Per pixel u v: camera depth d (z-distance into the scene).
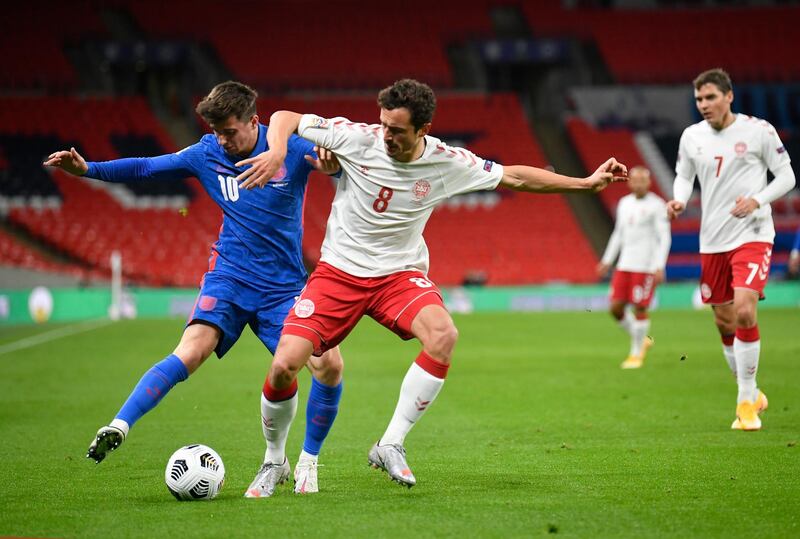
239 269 22.75
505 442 29.77
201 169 23.00
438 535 18.14
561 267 128.62
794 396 39.47
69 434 32.28
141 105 143.38
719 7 162.12
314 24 156.50
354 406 39.09
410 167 21.53
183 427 33.53
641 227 53.09
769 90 150.12
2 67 144.50
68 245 120.12
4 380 48.78
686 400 39.25
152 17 153.38
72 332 80.75
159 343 70.44
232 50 152.12
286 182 22.73
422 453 27.88
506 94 153.12
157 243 123.25
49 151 133.00
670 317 95.81
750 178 31.86
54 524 19.28
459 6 160.38
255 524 19.08
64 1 150.50
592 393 41.94
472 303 111.62
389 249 22.19
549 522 19.14
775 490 22.09
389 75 152.50
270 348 23.09
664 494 21.73
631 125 148.50
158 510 20.45
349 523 19.09
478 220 135.50
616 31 158.62
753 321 31.14
